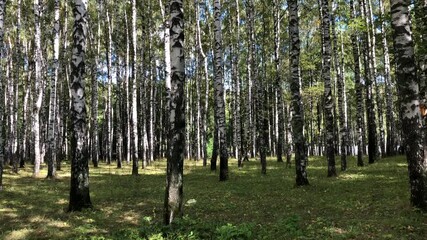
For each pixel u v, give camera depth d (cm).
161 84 5500
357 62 2383
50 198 1502
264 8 3133
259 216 1053
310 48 3700
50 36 3628
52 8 3416
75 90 1262
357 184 1510
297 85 1603
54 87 2428
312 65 2945
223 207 1213
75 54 1275
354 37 2359
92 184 1988
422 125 947
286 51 3728
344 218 945
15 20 3719
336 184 1551
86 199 1258
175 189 931
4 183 2047
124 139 5509
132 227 991
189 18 3994
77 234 930
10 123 4109
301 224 908
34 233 942
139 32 4384
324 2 1850
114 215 1155
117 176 2442
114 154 6078
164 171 2861
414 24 1753
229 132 6550
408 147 957
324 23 1855
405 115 959
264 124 2734
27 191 1711
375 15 3428
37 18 2622
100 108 6575
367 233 783
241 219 1027
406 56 955
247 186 1688
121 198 1485
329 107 1862
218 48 2072
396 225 820
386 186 1401
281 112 2958
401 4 966
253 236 805
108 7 3991
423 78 1617
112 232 927
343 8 2453
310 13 3203
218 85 2047
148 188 1773
